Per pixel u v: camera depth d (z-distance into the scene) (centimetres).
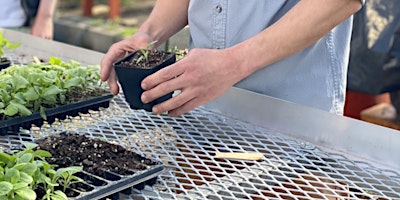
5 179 100
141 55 140
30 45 184
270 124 135
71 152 119
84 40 470
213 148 126
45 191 104
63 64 158
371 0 237
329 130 128
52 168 110
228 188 110
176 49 171
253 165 118
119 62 136
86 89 151
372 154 122
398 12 235
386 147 121
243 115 140
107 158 117
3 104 135
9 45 170
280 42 132
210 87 132
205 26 158
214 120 139
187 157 122
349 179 114
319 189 110
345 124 127
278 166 118
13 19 269
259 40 133
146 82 130
